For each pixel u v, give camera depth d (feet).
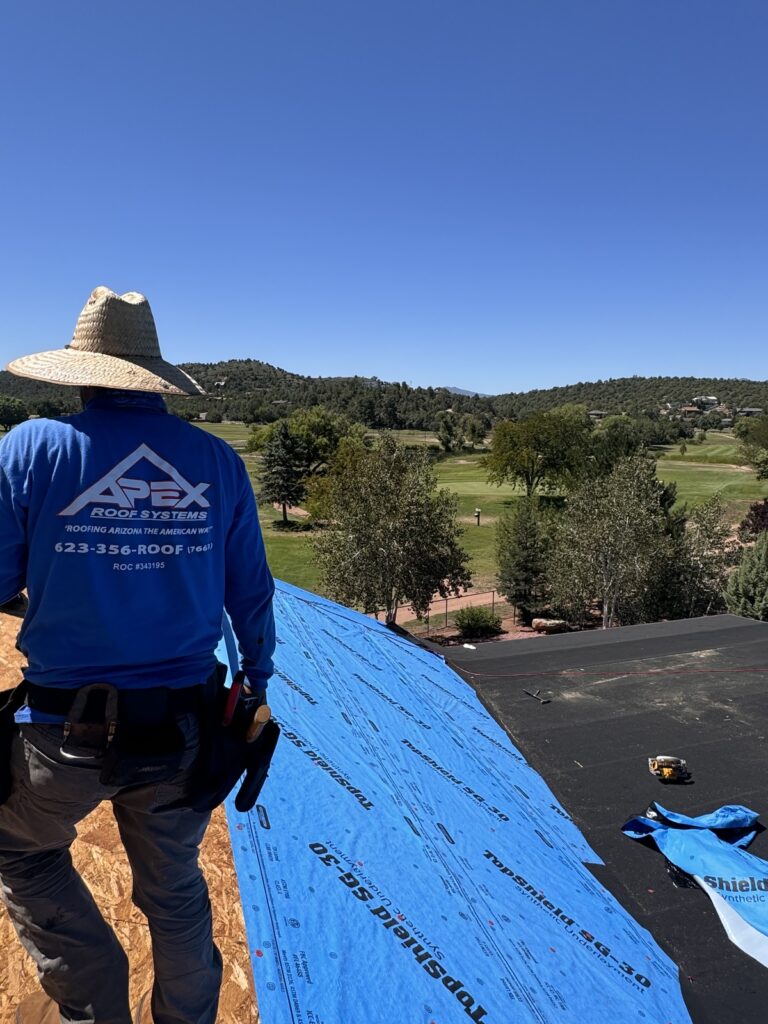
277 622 23.26
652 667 30.12
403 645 29.43
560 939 12.50
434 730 20.38
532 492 206.18
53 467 4.92
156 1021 6.10
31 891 5.53
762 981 13.37
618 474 74.59
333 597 72.74
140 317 5.73
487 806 16.81
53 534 4.91
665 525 78.07
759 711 25.66
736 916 14.89
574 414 260.42
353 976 9.41
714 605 74.18
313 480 132.46
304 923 10.00
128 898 9.19
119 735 4.99
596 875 16.22
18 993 7.50
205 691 5.54
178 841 5.67
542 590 86.89
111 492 5.05
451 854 13.56
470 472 278.67
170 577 5.25
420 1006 9.41
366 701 19.81
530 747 22.67
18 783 5.15
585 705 26.05
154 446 5.31
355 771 14.80
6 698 5.48
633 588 70.08
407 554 71.20
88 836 10.15
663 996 12.40
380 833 12.81
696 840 17.07
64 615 4.98
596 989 11.58
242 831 11.38
